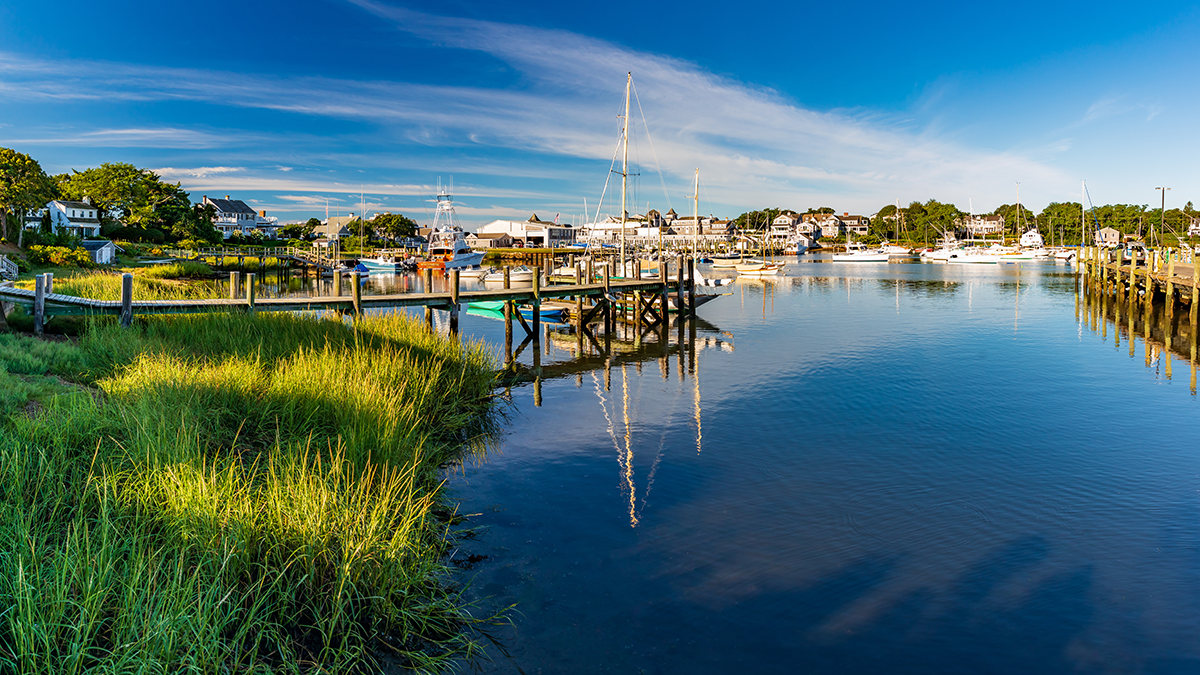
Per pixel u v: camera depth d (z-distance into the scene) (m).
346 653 6.14
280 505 7.20
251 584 6.39
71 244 66.19
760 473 12.30
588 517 10.20
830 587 8.18
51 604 5.33
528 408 17.41
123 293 17.39
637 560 8.80
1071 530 9.82
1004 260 115.75
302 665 5.98
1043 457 13.16
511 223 157.62
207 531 6.70
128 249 78.56
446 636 6.95
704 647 6.98
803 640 7.13
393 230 153.62
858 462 12.89
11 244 60.62
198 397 10.95
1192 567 8.69
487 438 14.45
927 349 26.69
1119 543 9.39
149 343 14.92
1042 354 25.25
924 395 18.55
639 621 7.41
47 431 8.54
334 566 6.86
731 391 19.39
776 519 10.18
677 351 27.20
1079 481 11.84
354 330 18.62
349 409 11.50
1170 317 33.59
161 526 6.95
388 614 6.77
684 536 9.55
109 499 7.06
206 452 8.93
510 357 25.34
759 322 36.50
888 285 65.56
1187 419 15.94
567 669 6.55
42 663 4.89
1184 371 21.78
